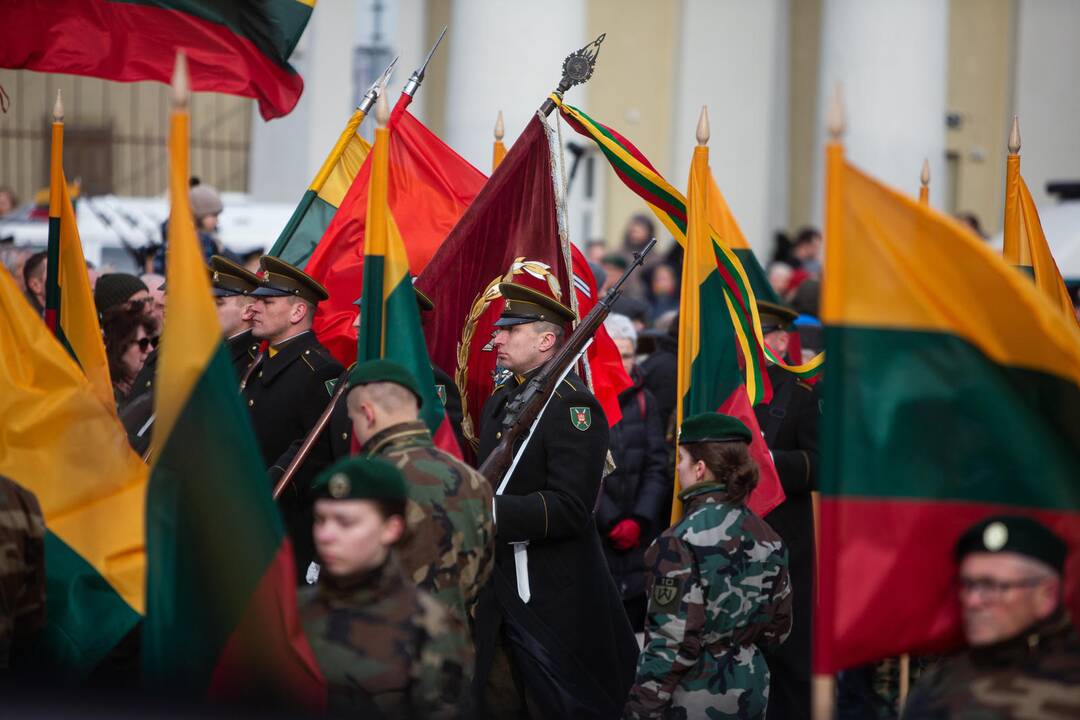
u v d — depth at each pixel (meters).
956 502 7.58
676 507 11.20
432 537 8.65
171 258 7.98
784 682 12.98
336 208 14.41
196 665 7.91
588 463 11.20
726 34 37.16
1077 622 7.59
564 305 12.66
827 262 7.51
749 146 37.19
